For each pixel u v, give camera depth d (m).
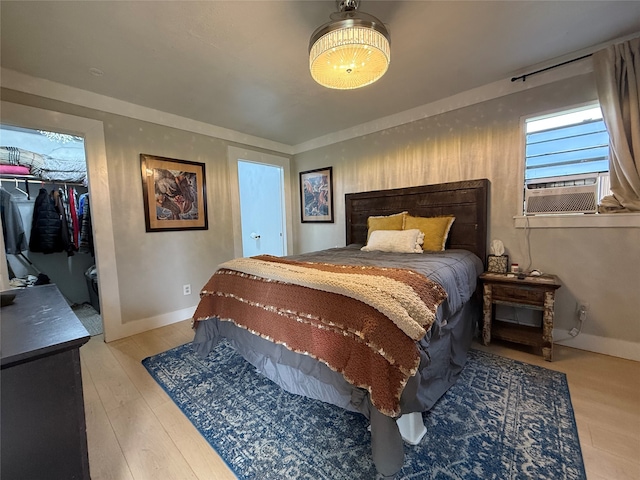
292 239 4.30
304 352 1.35
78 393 0.80
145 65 1.99
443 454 1.22
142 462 1.24
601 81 1.92
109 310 2.55
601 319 2.09
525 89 2.28
